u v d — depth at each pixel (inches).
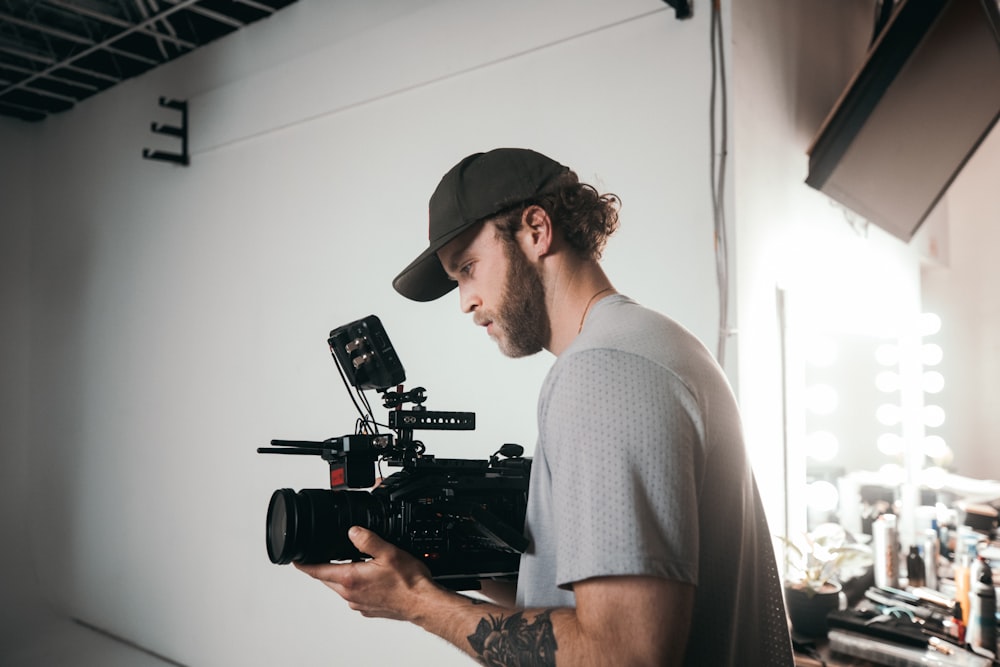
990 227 157.4
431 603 35.6
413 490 40.3
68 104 168.6
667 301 77.8
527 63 91.1
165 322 142.3
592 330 32.8
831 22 104.4
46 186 173.6
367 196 109.0
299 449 44.4
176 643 136.2
